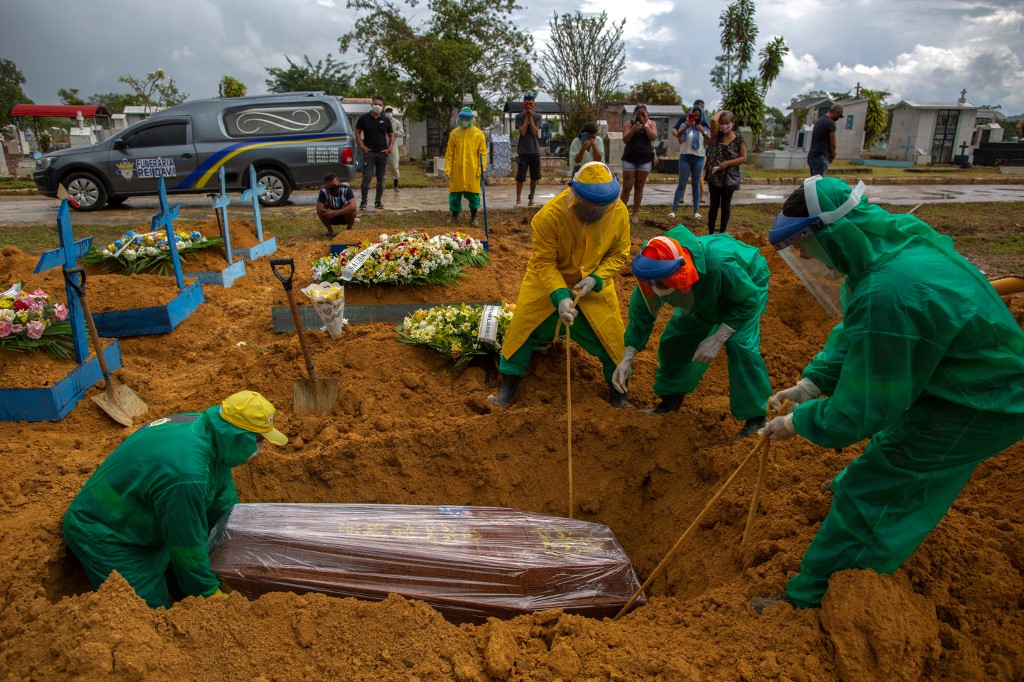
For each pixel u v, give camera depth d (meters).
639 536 4.67
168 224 7.20
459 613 3.54
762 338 6.48
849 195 2.79
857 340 2.71
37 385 5.03
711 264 4.30
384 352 5.99
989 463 3.74
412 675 2.86
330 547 3.58
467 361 5.94
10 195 19.11
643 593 3.79
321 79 54.84
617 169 24.00
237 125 14.99
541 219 5.00
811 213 2.79
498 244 9.34
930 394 2.77
